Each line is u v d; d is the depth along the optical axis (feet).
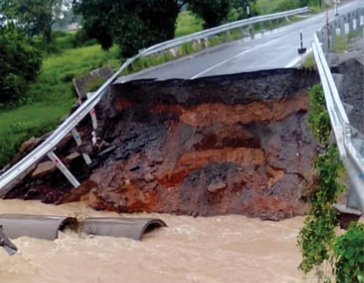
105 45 96.89
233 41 92.07
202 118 60.13
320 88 40.37
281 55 67.56
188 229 50.90
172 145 61.72
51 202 63.31
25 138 78.43
